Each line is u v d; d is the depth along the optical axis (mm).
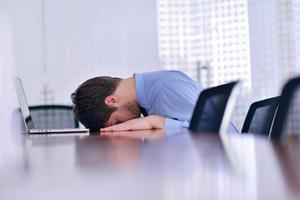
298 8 3166
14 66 3293
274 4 3199
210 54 3301
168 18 3355
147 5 3355
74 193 300
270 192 268
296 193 263
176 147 610
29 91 3299
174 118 1385
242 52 3234
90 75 3328
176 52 3344
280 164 396
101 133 1233
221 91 1065
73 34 3332
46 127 2311
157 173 369
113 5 3346
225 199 256
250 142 677
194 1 3350
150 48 3348
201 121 1153
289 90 874
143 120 1341
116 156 523
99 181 341
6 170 430
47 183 343
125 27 3350
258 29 3221
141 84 1448
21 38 3305
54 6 3324
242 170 365
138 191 295
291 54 3152
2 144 882
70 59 3328
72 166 442
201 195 270
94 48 3338
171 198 269
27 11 3311
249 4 3236
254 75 3201
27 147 760
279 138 804
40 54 3314
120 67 3338
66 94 3312
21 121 2037
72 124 2309
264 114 1289
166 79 1441
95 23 3342
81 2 3334
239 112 2857
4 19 3295
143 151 572
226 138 785
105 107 1438
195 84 1479
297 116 855
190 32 3344
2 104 3172
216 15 3301
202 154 502
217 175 343
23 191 314
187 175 350
